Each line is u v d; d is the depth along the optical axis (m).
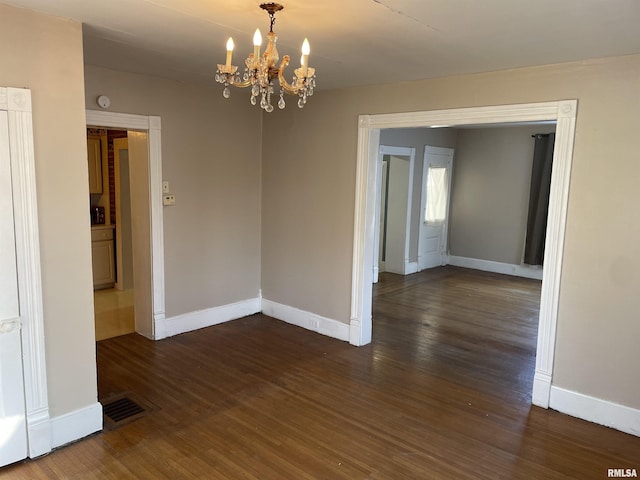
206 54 3.35
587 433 3.12
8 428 2.61
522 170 7.87
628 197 3.00
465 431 3.12
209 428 3.10
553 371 3.40
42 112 2.58
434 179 8.29
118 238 6.36
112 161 6.30
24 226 2.56
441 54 3.09
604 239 3.11
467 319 5.54
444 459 2.81
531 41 2.73
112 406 3.36
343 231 4.60
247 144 5.15
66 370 2.83
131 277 6.49
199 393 3.58
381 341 4.76
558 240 3.29
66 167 2.71
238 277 5.29
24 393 2.65
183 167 4.59
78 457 2.75
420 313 5.74
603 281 3.14
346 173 4.51
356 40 2.82
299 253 5.04
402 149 7.46
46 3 2.37
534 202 7.62
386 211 8.04
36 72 2.54
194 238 4.79
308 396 3.57
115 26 2.71
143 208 4.47
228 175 5.01
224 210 5.03
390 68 3.51
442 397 3.59
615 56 2.97
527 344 4.75
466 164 8.52
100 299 6.05
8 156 2.47
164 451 2.83
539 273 7.77
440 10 2.28
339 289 4.71
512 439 3.04
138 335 4.77
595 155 3.10
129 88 4.08
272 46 2.15
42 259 2.66
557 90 3.22
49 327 2.73
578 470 2.74
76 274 2.82
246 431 3.07
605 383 3.19
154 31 2.79
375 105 4.23
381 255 8.23
